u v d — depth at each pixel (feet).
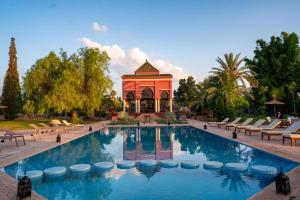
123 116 112.78
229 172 25.35
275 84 112.68
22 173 24.45
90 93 89.30
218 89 94.02
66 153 37.11
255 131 49.67
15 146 39.55
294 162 26.84
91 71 90.22
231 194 19.16
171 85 125.59
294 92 106.01
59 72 84.53
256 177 23.44
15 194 18.08
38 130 57.41
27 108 82.89
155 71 135.95
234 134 46.42
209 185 21.31
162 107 158.71
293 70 109.50
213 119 107.76
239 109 100.78
